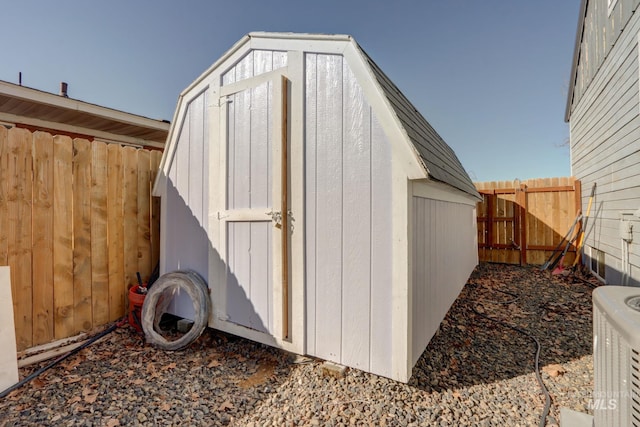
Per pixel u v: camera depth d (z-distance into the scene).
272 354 2.80
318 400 2.12
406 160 2.06
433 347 3.01
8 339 2.36
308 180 2.50
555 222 6.87
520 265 7.11
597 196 5.65
